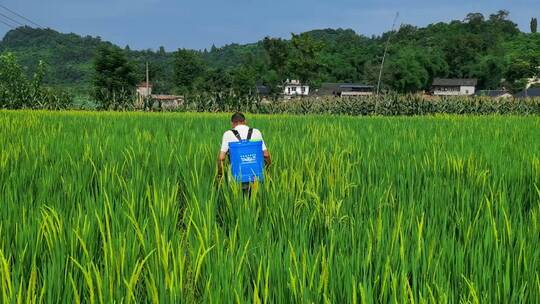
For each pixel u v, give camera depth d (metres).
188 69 133.25
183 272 3.34
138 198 5.33
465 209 5.29
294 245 3.88
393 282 3.00
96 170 6.92
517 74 166.88
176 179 6.59
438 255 3.67
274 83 112.62
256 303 2.87
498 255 3.57
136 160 7.74
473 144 10.61
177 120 19.19
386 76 146.62
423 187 6.36
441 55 166.12
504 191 5.59
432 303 2.88
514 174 6.93
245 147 6.88
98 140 9.96
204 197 5.49
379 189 5.86
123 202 5.01
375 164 7.64
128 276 3.38
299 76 109.06
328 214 4.82
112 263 3.29
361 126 16.48
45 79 194.75
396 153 9.17
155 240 3.88
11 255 3.62
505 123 17.81
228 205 5.26
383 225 4.33
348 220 4.84
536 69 165.88
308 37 107.56
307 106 42.66
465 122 19.03
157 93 148.38
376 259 3.65
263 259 3.51
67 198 5.50
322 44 108.38
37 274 3.61
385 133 13.48
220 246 3.70
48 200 5.30
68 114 25.64
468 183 6.59
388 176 6.82
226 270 3.26
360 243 3.98
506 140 11.32
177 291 3.03
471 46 176.12
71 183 5.96
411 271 3.61
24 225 4.09
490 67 167.00
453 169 7.41
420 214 4.95
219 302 2.98
